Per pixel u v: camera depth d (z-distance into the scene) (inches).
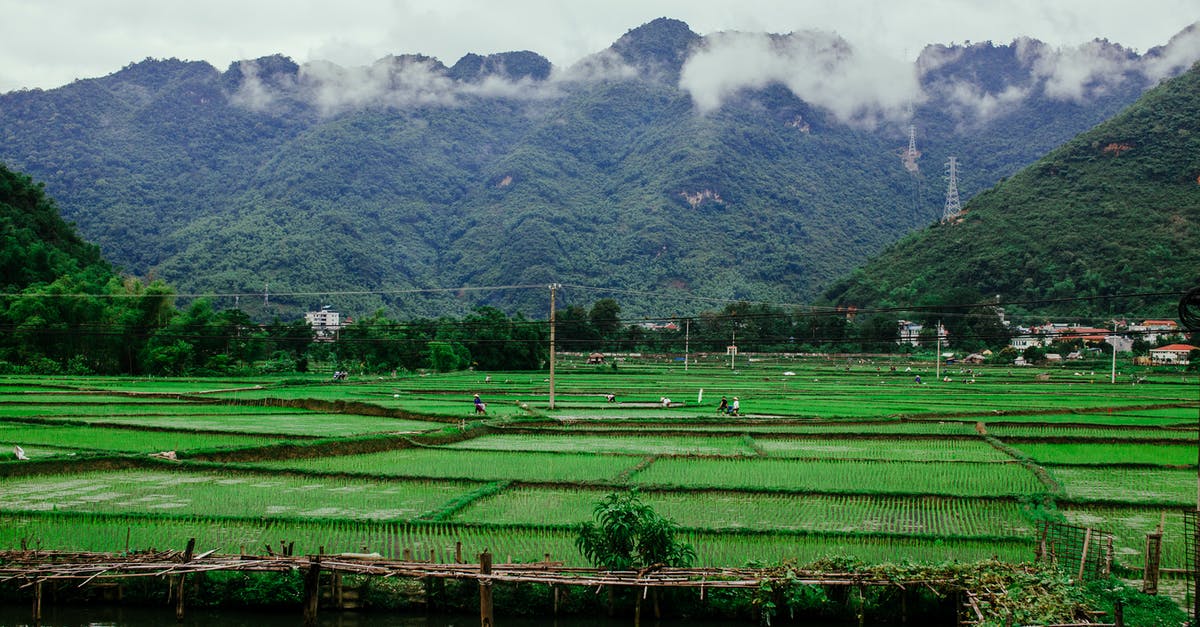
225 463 1370.6
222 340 4042.8
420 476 1277.1
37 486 1208.2
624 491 1216.8
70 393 2529.5
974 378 3978.8
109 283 4367.6
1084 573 816.3
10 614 812.0
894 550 936.9
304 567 802.8
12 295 3811.5
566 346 5954.7
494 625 798.5
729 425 2053.4
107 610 820.6
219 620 803.4
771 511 1110.4
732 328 5856.3
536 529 989.8
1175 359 4955.7
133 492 1172.5
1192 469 1456.7
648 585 786.2
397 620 804.0
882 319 5684.1
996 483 1293.1
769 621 793.6
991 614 732.0
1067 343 5349.4
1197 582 730.8
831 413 2322.8
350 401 2327.8
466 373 4343.0
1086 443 1764.3
